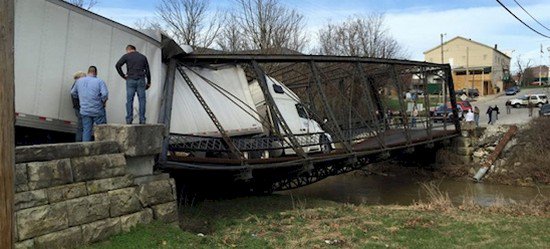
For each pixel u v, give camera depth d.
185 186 13.84
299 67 25.06
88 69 10.37
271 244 8.80
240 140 13.97
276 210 13.50
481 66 92.69
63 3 9.79
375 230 10.06
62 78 9.88
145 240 7.70
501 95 85.06
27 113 9.24
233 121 14.22
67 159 7.11
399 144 21.78
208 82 13.66
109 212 7.66
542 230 9.73
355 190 23.05
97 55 10.59
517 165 25.91
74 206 7.08
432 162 28.56
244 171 13.20
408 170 28.62
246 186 16.33
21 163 6.46
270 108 14.66
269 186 17.28
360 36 53.09
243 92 14.93
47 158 6.82
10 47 3.15
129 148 8.21
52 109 9.69
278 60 15.23
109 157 7.82
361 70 19.28
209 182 14.48
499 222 10.63
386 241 9.05
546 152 25.66
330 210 13.12
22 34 9.10
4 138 3.08
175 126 12.66
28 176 6.50
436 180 26.19
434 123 39.56
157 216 8.64
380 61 20.25
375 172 26.67
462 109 41.22
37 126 9.44
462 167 27.23
